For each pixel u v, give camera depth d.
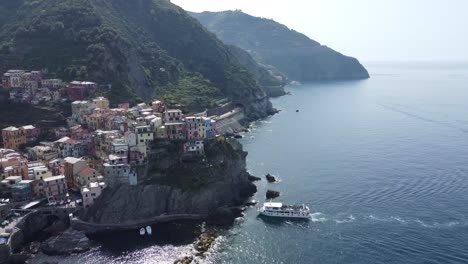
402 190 163.25
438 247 121.00
